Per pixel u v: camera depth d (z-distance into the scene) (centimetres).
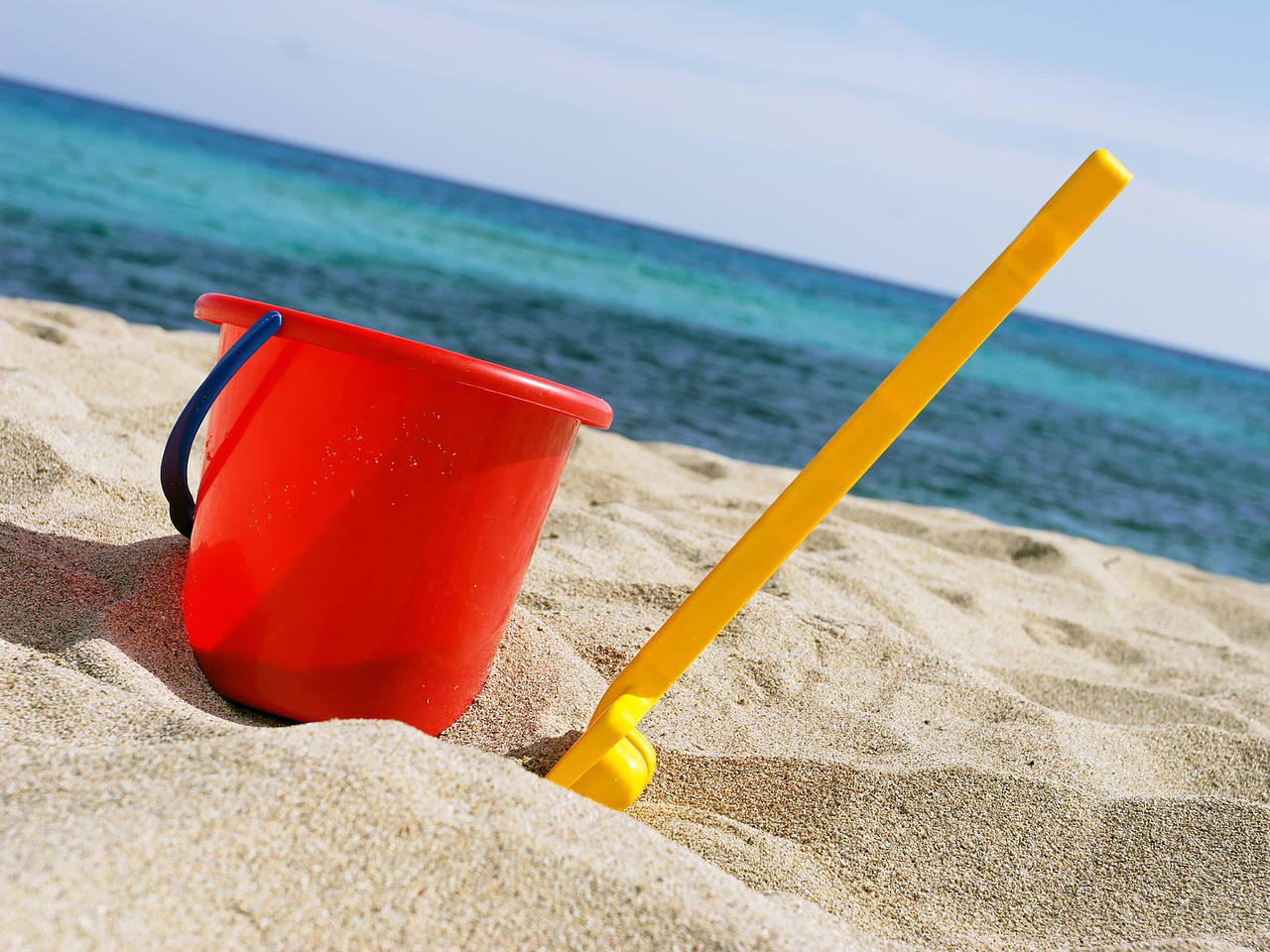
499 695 173
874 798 165
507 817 110
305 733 115
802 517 134
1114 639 315
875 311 3519
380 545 140
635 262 3083
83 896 87
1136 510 799
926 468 762
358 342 134
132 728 127
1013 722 209
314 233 1658
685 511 373
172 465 150
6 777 107
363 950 93
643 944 100
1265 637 382
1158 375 3559
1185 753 206
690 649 140
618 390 823
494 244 2466
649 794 164
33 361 350
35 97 5269
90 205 1267
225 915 91
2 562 168
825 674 221
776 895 131
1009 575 375
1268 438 2125
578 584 246
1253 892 151
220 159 3253
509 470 143
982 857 155
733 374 1093
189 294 788
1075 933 141
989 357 2469
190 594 154
